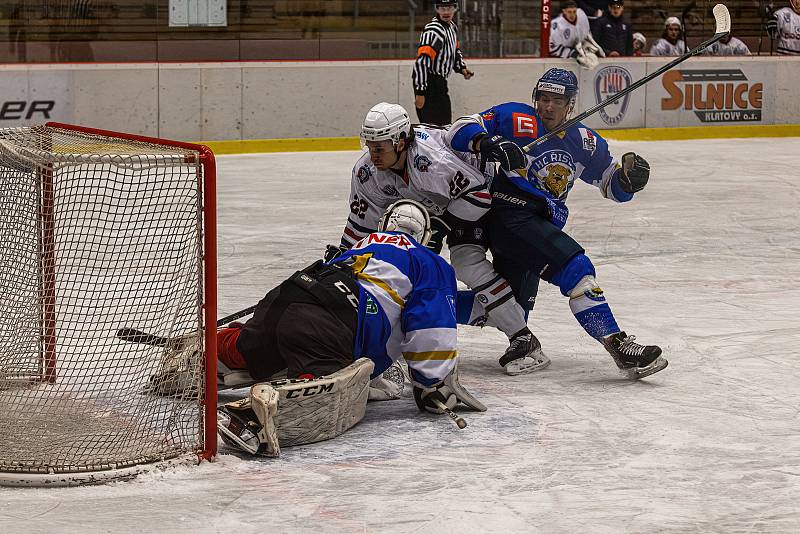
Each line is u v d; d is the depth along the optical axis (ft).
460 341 45.70
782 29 136.87
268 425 30.42
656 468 30.99
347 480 29.53
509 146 37.04
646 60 130.72
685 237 72.23
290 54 118.93
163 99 112.37
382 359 34.78
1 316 36.06
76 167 34.91
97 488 28.68
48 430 31.96
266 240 68.90
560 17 127.24
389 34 122.21
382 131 37.04
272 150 116.57
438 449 32.17
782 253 67.10
